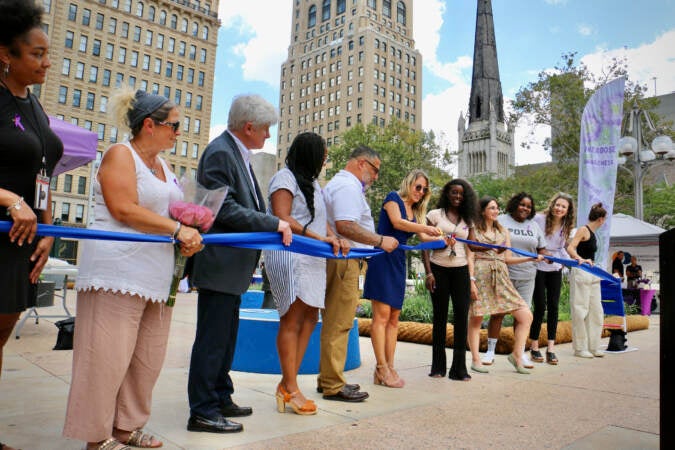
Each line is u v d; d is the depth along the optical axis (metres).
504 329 5.94
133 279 2.07
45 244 2.13
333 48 79.88
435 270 4.43
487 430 2.80
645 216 28.55
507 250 5.26
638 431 2.83
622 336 6.46
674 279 1.82
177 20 55.41
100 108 49.53
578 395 3.75
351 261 3.49
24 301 1.95
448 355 5.67
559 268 5.56
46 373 3.99
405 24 84.50
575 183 27.44
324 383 3.50
